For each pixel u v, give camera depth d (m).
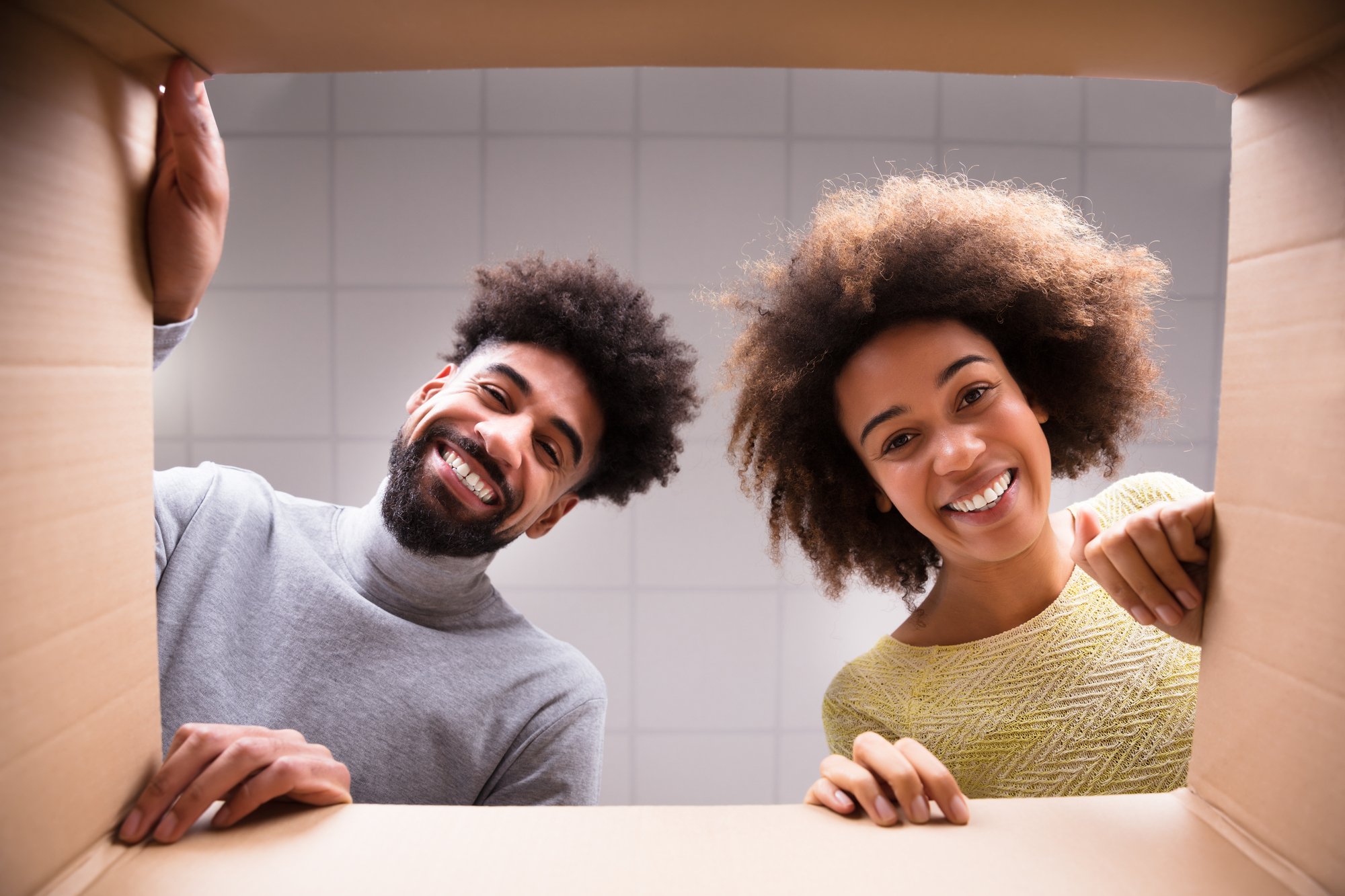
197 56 0.48
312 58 0.48
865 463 1.00
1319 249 0.42
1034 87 2.46
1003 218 1.01
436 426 1.19
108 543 0.43
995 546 0.88
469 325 1.41
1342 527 0.39
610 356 1.31
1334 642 0.39
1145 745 0.89
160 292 0.51
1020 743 0.93
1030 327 1.01
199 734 0.48
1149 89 2.48
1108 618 0.94
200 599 1.09
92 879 0.39
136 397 0.46
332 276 2.40
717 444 2.44
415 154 2.39
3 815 0.35
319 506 1.32
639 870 0.40
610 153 2.40
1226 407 0.50
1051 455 1.12
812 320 0.97
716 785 2.49
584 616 2.47
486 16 0.43
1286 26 0.41
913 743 0.50
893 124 2.44
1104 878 0.40
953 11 0.42
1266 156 0.46
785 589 2.48
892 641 1.09
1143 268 1.07
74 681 0.40
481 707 1.15
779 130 2.42
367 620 1.14
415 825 0.45
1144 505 1.03
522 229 2.41
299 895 0.38
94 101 0.43
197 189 0.50
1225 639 0.49
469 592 1.25
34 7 0.38
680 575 2.46
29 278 0.37
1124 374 1.08
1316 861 0.39
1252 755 0.45
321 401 2.42
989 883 0.39
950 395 0.89
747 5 0.42
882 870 0.41
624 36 0.45
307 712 1.07
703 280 2.42
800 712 2.49
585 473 1.39
